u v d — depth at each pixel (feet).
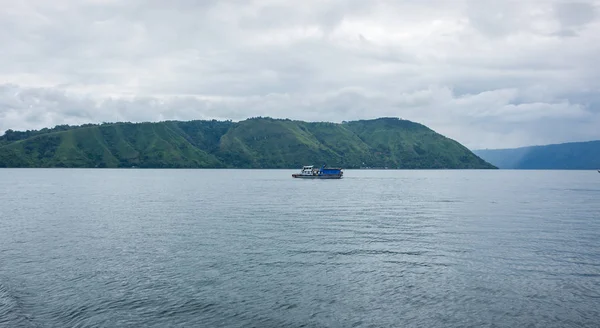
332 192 423.64
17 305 90.22
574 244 150.51
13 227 185.06
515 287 102.47
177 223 197.26
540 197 373.61
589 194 416.87
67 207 267.18
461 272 114.73
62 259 126.72
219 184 570.46
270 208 265.54
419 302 92.94
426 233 172.35
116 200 318.86
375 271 115.44
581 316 85.87
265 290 99.96
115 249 140.15
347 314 86.63
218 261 124.98
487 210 260.42
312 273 113.39
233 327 80.59
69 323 82.07
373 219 214.48
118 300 93.30
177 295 96.37
